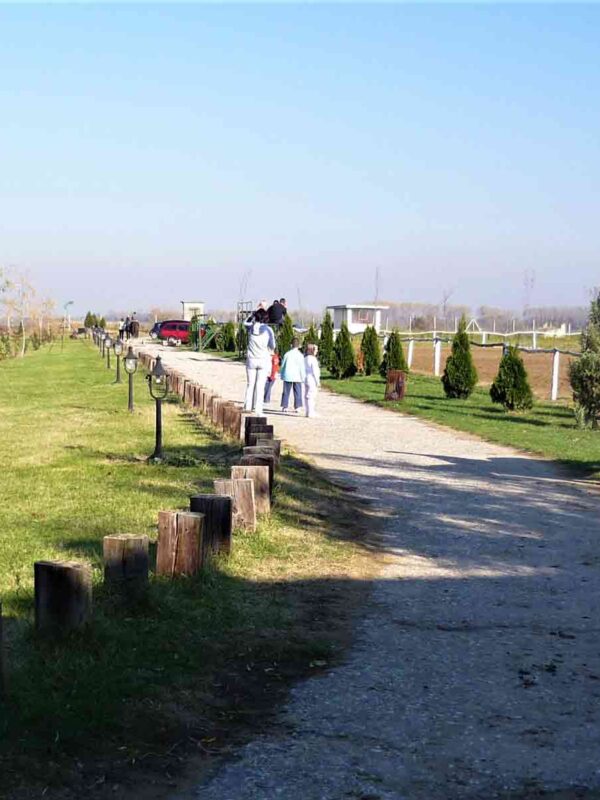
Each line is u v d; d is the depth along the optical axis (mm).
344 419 22516
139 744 5066
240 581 8258
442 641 6984
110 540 6941
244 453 12156
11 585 7672
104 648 6109
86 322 90688
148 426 20094
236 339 50000
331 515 11180
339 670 6340
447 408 24750
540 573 8977
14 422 21688
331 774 4840
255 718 5527
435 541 10203
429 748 5152
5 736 4883
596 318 20594
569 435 19203
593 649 6832
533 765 4957
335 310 64125
